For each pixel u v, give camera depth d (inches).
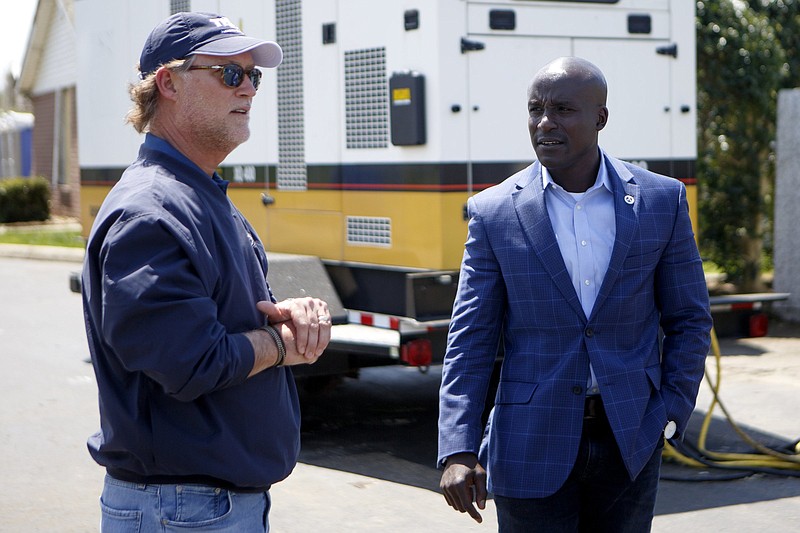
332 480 229.5
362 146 263.9
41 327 431.8
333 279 277.6
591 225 117.0
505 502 116.3
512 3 248.4
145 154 101.4
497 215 118.6
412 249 250.5
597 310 114.0
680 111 273.1
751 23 409.7
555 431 113.6
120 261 92.2
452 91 242.5
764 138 412.2
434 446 258.1
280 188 295.4
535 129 116.6
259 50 104.7
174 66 100.0
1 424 279.4
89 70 398.6
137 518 98.4
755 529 194.2
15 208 927.0
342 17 267.4
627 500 117.3
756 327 261.7
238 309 100.7
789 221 392.2
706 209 418.6
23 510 211.6
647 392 115.0
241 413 99.2
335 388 302.2
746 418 272.8
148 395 96.5
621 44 264.2
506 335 121.0
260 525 103.7
